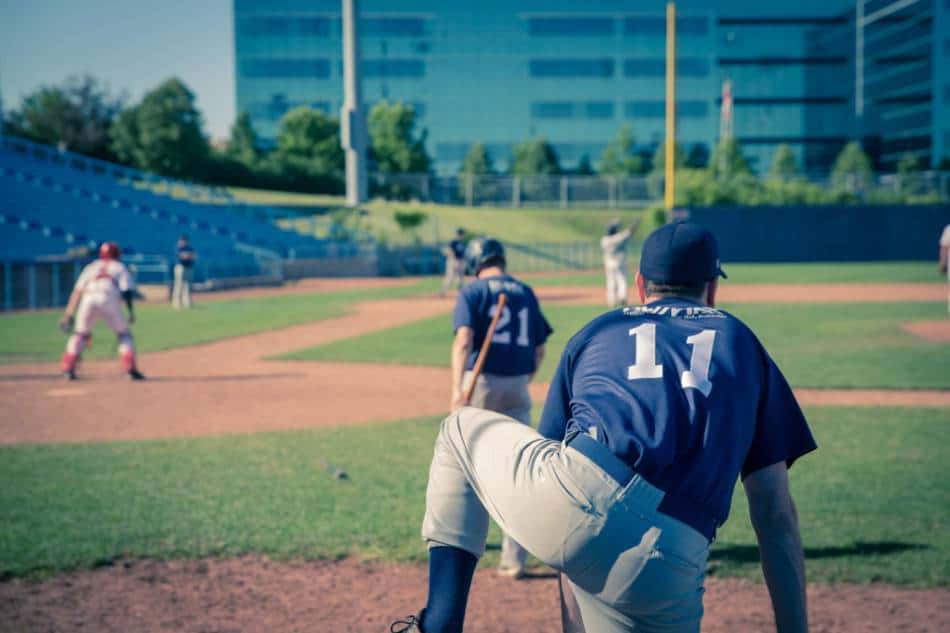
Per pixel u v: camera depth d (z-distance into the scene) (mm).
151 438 9438
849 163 85750
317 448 8867
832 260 51594
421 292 35219
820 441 8844
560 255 59906
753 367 2412
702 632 4469
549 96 99125
